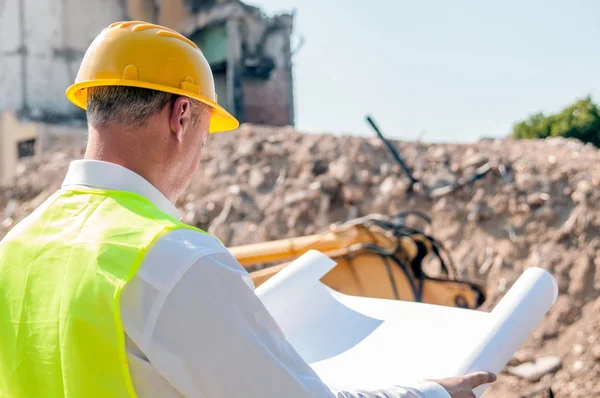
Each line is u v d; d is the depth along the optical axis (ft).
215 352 3.94
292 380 4.08
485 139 31.04
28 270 4.50
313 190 25.29
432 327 6.29
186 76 4.74
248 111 74.43
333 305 7.01
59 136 60.85
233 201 25.89
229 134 31.09
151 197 4.59
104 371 4.04
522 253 21.33
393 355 5.94
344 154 27.40
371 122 24.93
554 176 23.53
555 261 20.56
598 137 66.13
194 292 3.97
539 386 16.15
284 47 76.59
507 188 23.44
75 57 70.69
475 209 23.07
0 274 4.65
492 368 5.59
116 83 4.60
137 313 3.99
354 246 13.33
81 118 69.41
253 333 4.08
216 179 27.66
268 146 28.76
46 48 69.36
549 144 29.45
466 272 21.33
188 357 3.94
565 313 18.74
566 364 16.93
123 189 4.54
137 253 4.06
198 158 4.98
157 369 3.98
